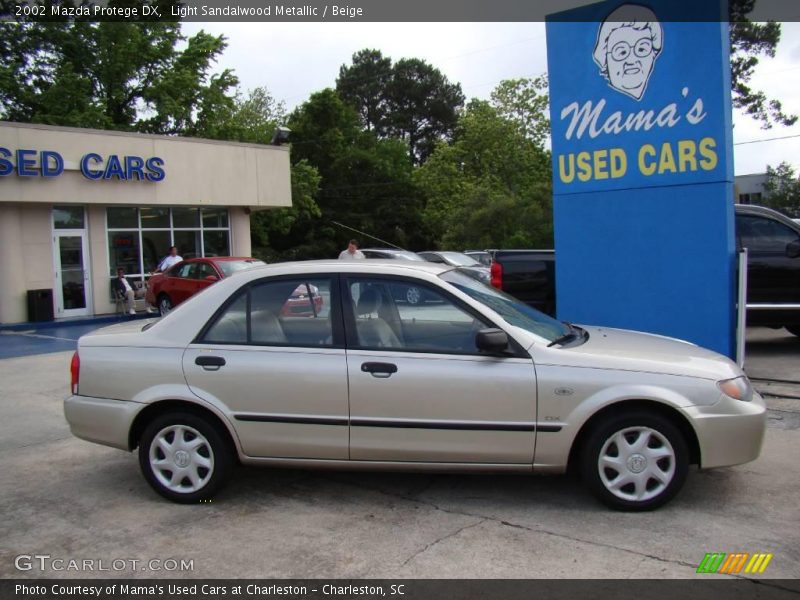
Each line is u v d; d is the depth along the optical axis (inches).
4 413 285.7
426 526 161.8
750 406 164.9
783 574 135.5
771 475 189.0
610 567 139.3
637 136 285.0
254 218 1341.0
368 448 170.1
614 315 295.1
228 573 141.3
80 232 719.1
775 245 350.0
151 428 178.9
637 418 162.6
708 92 270.8
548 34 299.9
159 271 687.1
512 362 165.9
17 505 181.5
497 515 167.2
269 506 176.7
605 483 165.3
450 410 165.9
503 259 378.9
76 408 182.7
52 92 1034.1
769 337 423.2
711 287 275.1
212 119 1209.4
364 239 1895.9
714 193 272.4
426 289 174.4
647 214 285.9
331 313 175.6
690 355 175.8
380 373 167.8
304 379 170.9
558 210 304.0
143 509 177.0
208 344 178.1
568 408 163.0
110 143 702.5
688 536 152.6
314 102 1881.2
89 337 188.9
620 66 285.7
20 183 643.5
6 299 659.4
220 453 176.6
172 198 757.9
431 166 1942.7
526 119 1796.3
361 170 1951.3
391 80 2728.8
